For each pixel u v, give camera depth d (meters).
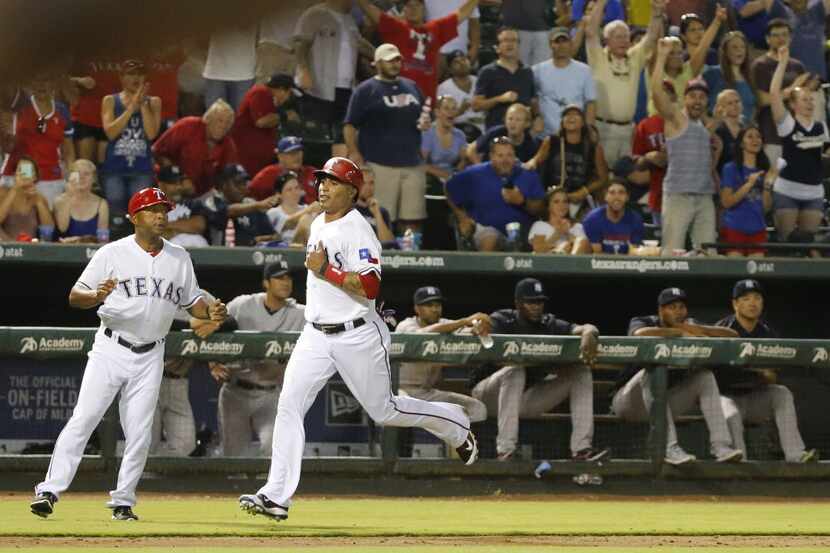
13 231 42.75
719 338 39.12
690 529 28.38
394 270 43.09
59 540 23.58
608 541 25.66
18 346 35.47
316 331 25.67
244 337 36.25
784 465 39.47
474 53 55.72
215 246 42.59
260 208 44.97
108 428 35.72
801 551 24.17
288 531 25.64
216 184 45.91
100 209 43.69
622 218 47.41
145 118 44.75
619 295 49.19
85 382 27.19
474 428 38.38
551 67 52.34
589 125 50.47
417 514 31.58
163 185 43.75
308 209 44.81
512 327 39.78
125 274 26.97
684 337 39.31
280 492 25.19
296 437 25.33
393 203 48.00
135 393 27.36
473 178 47.72
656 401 38.69
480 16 57.97
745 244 46.34
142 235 27.12
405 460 37.50
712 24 53.56
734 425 39.59
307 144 49.94
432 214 51.00
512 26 55.62
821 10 58.25
